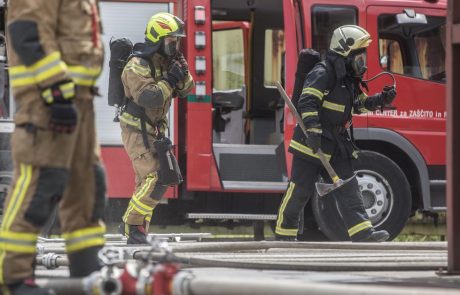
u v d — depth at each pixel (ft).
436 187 88.74
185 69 67.00
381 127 87.20
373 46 88.02
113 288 30.91
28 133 32.68
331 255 54.85
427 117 88.63
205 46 85.92
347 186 68.44
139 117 67.26
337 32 67.56
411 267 50.01
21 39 32.01
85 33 33.99
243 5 93.97
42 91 32.22
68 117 32.17
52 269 49.96
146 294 30.32
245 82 96.63
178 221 88.69
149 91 65.10
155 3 87.45
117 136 86.28
